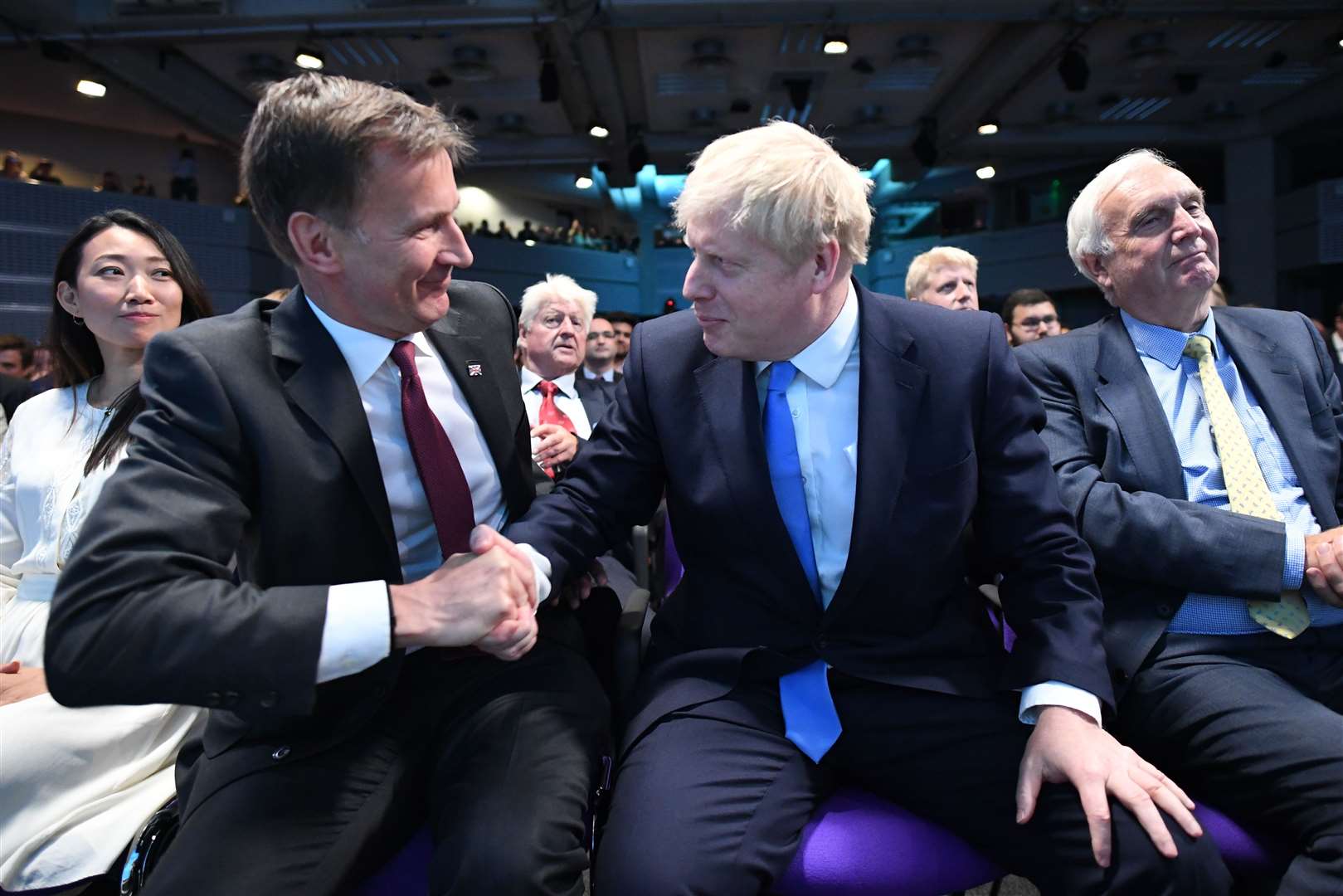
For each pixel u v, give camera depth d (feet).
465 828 3.35
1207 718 4.05
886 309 4.20
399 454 3.92
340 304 3.66
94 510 3.15
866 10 26.07
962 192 51.57
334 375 3.68
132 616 2.93
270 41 26.86
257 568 3.64
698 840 3.40
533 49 29.30
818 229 3.60
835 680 4.06
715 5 25.39
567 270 49.16
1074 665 3.74
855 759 3.95
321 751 3.61
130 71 28.07
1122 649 4.48
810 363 4.00
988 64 31.30
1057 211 46.70
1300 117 35.76
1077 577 3.99
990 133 37.45
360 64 29.76
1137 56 29.78
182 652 2.93
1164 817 3.33
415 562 4.03
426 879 3.57
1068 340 5.31
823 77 32.71
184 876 3.11
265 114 3.38
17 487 5.29
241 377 3.52
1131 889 3.21
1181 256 4.75
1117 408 4.88
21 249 30.73
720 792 3.60
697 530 4.26
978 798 3.70
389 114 3.32
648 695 4.26
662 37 28.96
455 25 25.76
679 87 33.45
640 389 4.47
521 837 3.26
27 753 4.04
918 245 49.14
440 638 3.21
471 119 36.55
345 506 3.63
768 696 4.11
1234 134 38.93
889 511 3.92
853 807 3.89
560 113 36.32
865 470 3.92
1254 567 4.21
